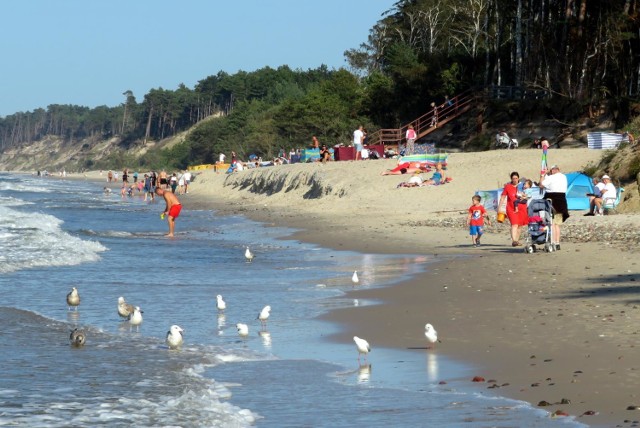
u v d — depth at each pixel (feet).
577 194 221.25
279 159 542.16
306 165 398.83
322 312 100.68
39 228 228.43
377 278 130.11
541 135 410.93
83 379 68.28
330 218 262.67
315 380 67.87
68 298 103.71
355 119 645.10
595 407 55.01
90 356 77.51
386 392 62.95
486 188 277.85
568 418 53.06
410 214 252.01
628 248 143.74
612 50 396.16
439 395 61.21
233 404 60.70
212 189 530.68
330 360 75.51
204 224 272.72
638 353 69.10
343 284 124.67
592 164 269.85
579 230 176.45
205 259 164.86
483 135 427.33
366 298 110.11
